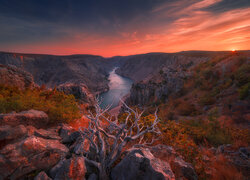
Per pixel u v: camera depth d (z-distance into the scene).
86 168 3.47
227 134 9.08
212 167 4.62
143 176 3.05
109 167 3.53
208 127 10.56
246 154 5.39
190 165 4.04
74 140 5.03
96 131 3.77
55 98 12.20
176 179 3.57
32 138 3.73
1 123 4.75
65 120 6.93
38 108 7.57
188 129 9.72
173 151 4.86
